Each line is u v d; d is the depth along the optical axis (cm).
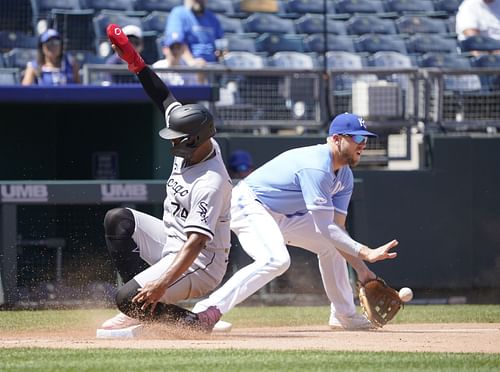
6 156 3512
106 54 4278
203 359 1524
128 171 3531
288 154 2236
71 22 4284
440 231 3850
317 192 2167
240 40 4675
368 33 4944
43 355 1585
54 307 2941
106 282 2959
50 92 3356
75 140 3581
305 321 2653
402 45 4856
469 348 1795
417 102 3947
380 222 3797
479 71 3991
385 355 1608
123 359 1525
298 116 3878
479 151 3888
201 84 3694
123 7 4688
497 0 4625
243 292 2056
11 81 3925
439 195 3853
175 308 1939
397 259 3806
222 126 3803
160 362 1484
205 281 1934
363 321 2333
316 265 3231
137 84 3556
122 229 2039
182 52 4056
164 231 2064
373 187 3791
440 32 4959
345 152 2194
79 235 2994
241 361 1501
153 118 3462
